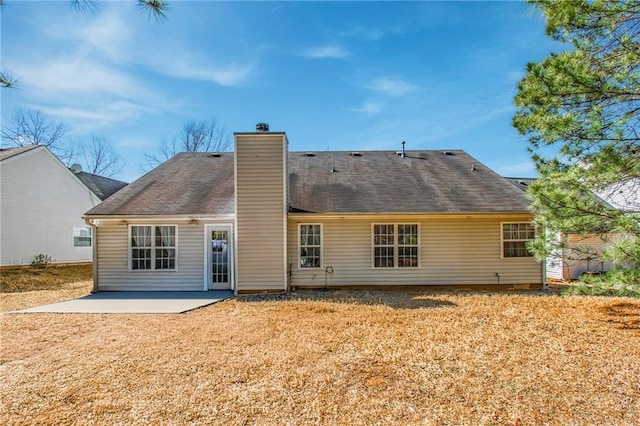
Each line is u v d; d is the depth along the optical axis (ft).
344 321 23.00
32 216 54.19
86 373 14.99
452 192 40.42
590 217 18.25
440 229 38.01
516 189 41.19
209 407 12.05
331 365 15.53
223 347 18.13
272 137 35.55
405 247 37.99
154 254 37.45
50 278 49.11
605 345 17.92
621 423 10.92
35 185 54.75
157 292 36.40
